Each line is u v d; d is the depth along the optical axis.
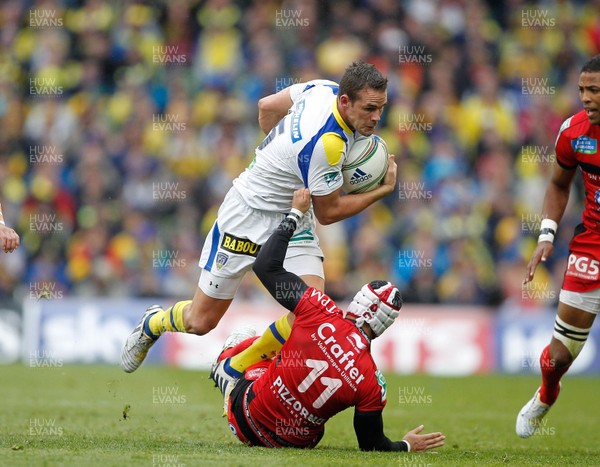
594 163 22.55
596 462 20.73
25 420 26.20
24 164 56.94
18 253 52.66
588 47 63.44
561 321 23.58
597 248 23.11
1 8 62.41
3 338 45.06
